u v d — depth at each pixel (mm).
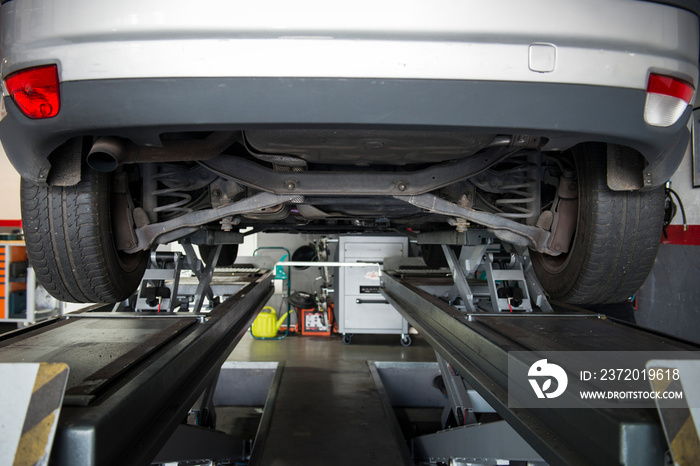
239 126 1182
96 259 1753
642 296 4727
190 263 2729
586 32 1187
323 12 1113
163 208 2025
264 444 3004
